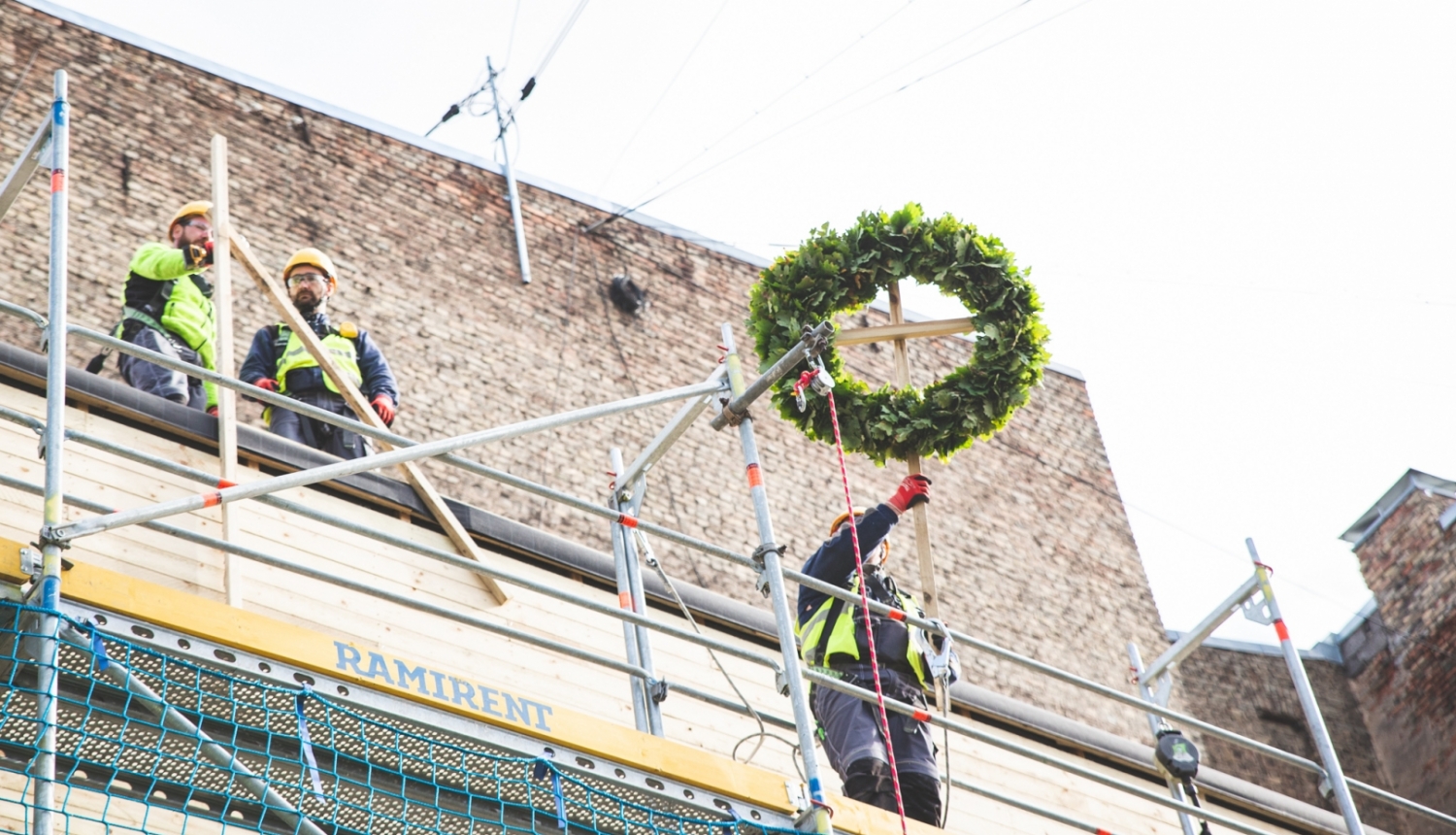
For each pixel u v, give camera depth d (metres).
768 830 5.36
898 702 6.54
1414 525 15.80
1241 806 11.36
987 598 13.96
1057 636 14.14
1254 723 15.05
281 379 8.36
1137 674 8.84
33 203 11.14
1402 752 15.19
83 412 7.23
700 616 8.97
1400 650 15.47
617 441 12.82
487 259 13.16
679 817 5.33
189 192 11.92
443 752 5.18
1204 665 15.20
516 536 8.34
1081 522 15.25
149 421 7.37
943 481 14.61
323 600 7.16
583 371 13.02
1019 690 13.50
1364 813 14.95
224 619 4.73
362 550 7.54
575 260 13.70
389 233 12.74
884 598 7.00
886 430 7.54
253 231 11.98
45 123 5.48
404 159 13.29
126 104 12.03
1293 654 8.13
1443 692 14.94
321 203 12.52
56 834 5.29
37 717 4.56
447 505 8.05
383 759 5.21
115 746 4.94
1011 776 9.91
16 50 11.75
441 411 11.98
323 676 4.85
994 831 9.42
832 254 7.87
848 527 6.76
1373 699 15.55
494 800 5.40
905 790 6.58
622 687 7.97
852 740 6.54
